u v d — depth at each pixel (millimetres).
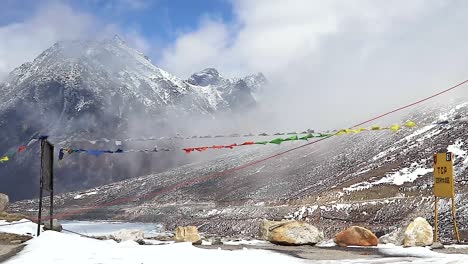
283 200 168125
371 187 144000
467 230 86750
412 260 15258
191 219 175000
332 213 131500
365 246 19422
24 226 21859
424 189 125750
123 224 180625
